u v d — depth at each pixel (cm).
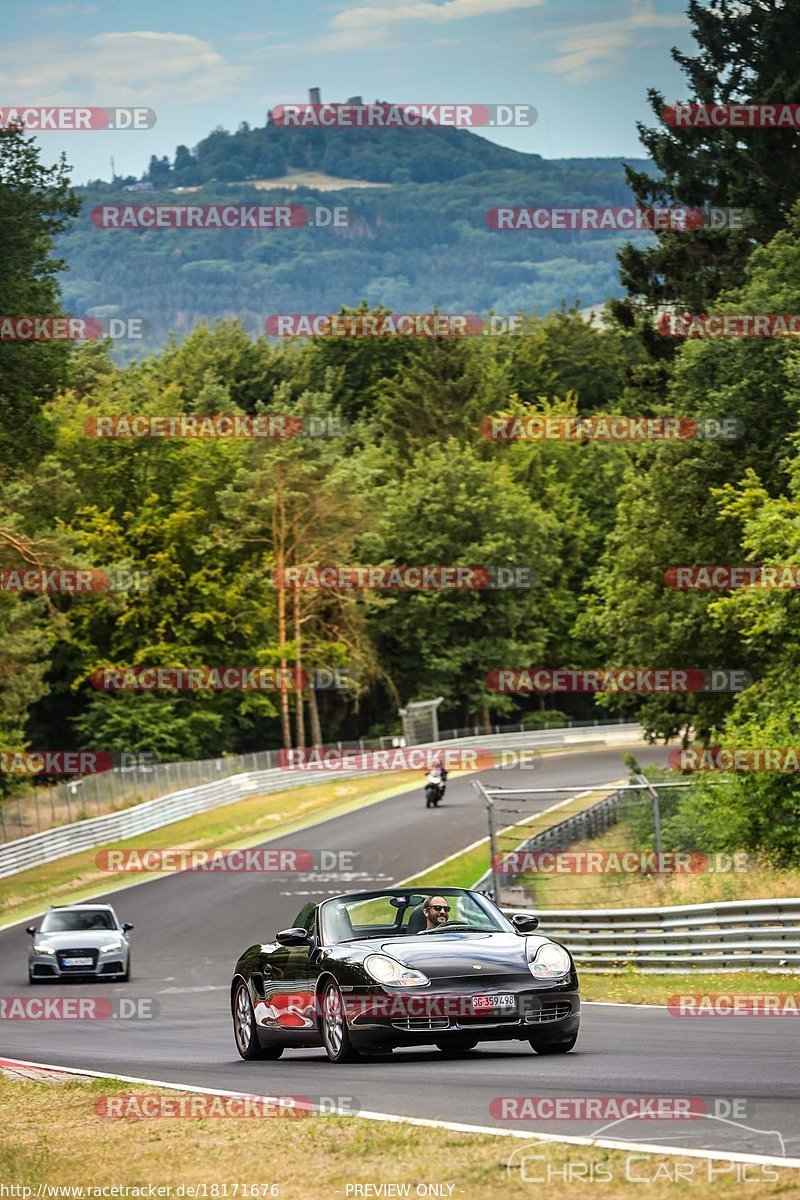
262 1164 2433
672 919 6906
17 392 13300
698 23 16275
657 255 15938
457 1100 2872
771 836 8331
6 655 18000
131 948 10631
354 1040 3559
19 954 10519
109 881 14312
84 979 8831
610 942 7369
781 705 9619
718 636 12988
